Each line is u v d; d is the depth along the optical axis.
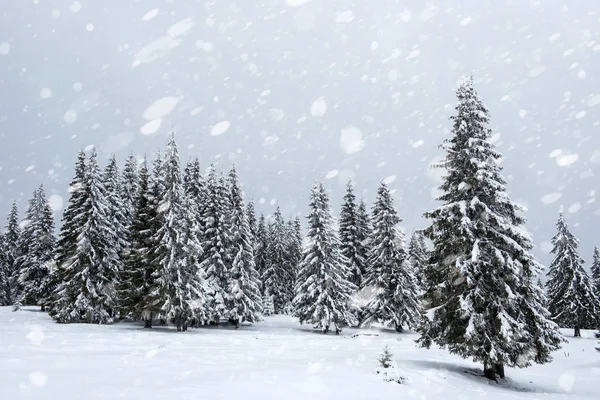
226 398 8.73
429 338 17.70
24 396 7.48
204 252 38.94
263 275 58.00
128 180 43.69
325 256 38.81
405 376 13.62
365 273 43.59
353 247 45.75
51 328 25.42
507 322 15.99
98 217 33.50
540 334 16.38
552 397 15.25
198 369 12.16
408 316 38.88
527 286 16.78
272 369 12.85
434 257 18.41
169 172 31.50
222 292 38.03
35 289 45.19
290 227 67.19
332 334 36.59
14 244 58.34
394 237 40.00
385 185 41.19
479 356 16.27
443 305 17.42
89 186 33.94
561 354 30.67
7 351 13.37
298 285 40.56
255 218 59.69
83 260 32.69
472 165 18.03
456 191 18.22
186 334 26.86
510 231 17.06
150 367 11.95
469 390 14.04
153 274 30.05
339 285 38.81
